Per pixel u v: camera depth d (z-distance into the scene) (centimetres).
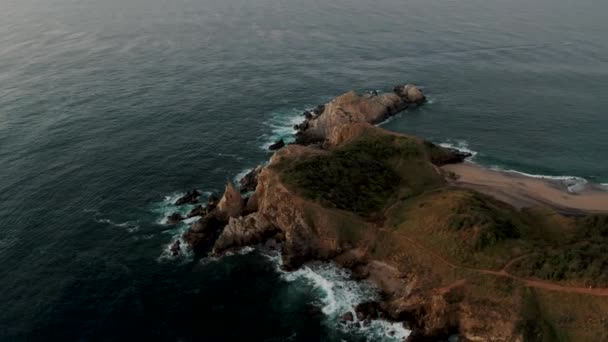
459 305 7312
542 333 6762
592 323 6638
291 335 7388
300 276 8569
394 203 9288
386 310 7731
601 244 7538
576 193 10662
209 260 8956
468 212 8362
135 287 8269
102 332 7356
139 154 12644
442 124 15100
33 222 9825
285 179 9494
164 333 7388
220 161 12456
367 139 11350
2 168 11800
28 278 8362
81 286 8231
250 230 9219
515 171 11981
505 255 7600
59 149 12800
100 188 11062
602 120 15325
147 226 9838
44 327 7400
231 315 7756
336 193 9288
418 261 8019
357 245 8644
